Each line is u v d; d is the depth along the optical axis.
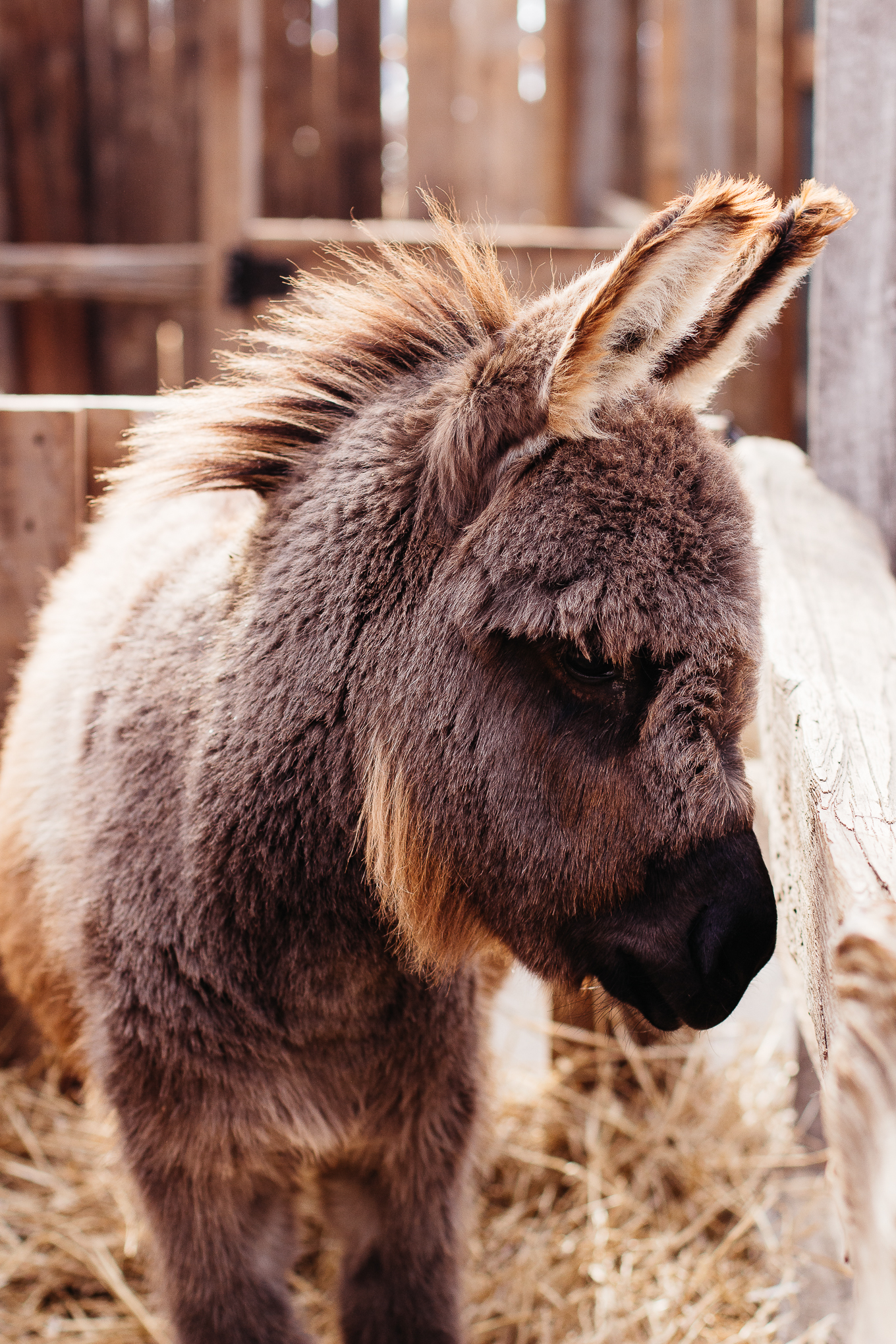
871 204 2.63
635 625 1.42
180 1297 1.94
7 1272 2.56
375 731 1.61
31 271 5.18
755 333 1.69
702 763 1.44
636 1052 2.98
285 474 1.82
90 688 2.06
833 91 2.63
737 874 1.46
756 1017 3.36
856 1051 0.96
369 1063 1.89
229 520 2.11
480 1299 2.55
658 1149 2.89
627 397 1.53
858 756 1.54
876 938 0.97
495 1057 3.06
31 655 2.58
